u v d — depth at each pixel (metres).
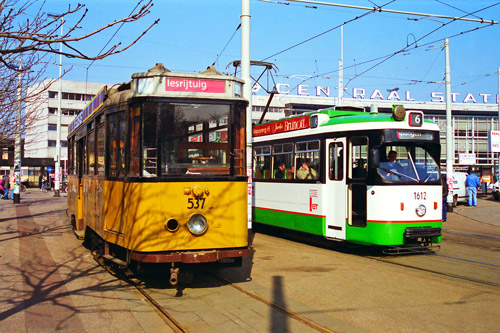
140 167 7.00
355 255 10.79
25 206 24.84
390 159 10.27
